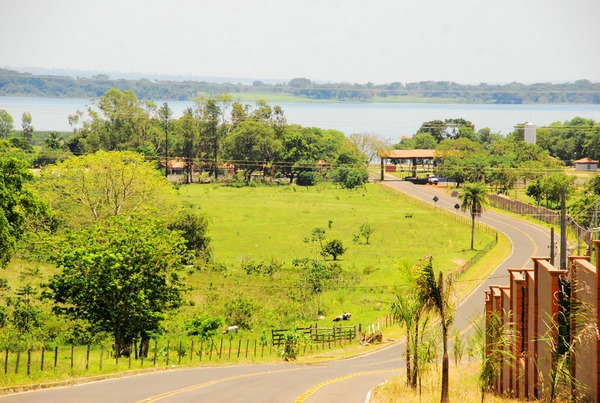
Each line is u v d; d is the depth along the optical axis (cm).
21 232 5706
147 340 6178
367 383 5288
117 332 5950
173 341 7175
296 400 4222
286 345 7219
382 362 7294
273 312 9038
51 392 4078
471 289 10994
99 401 3791
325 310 9594
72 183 10812
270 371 5934
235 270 11594
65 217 10588
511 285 4541
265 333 8156
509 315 4428
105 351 6300
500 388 4897
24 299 7581
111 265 5784
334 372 6159
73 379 4516
